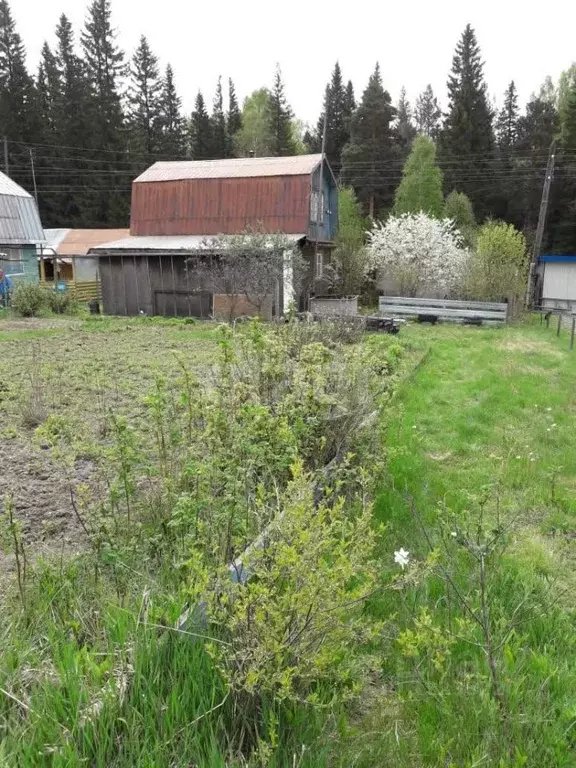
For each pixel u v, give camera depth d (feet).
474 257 72.59
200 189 75.20
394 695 9.01
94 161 165.17
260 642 7.38
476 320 64.64
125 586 10.46
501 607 10.68
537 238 93.66
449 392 29.94
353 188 159.84
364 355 19.33
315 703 7.73
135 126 178.60
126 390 28.12
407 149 183.01
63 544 12.60
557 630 10.64
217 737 7.36
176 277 65.00
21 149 160.25
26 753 6.42
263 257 57.88
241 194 73.72
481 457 20.63
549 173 92.48
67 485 16.34
